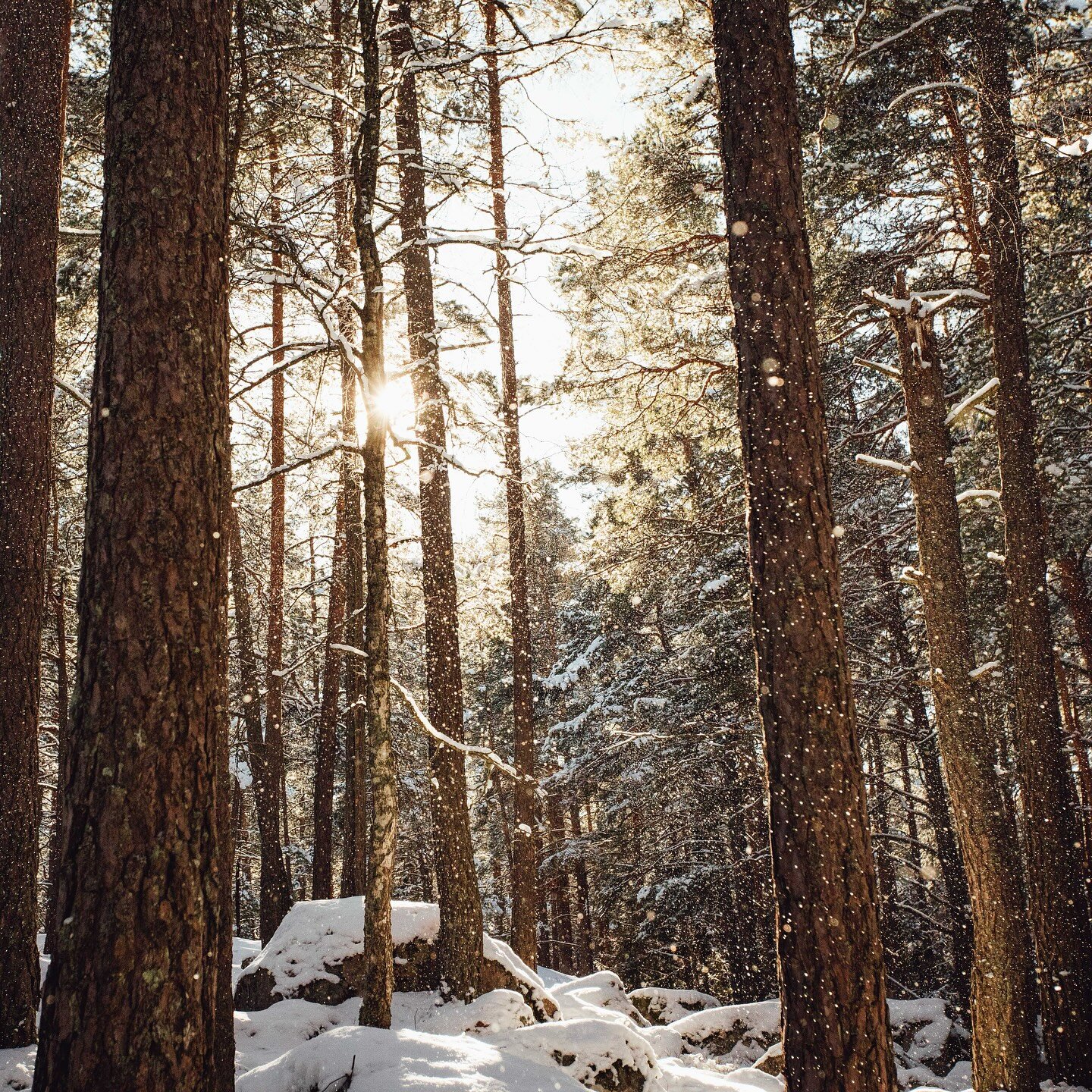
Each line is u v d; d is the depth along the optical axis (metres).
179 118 4.11
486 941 9.37
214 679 3.78
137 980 3.28
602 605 22.95
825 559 5.15
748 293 5.52
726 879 17.42
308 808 28.47
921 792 28.44
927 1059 12.80
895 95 9.95
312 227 9.86
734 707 16.27
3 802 6.40
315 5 8.76
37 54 7.63
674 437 14.01
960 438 14.39
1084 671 13.99
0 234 7.37
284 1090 5.57
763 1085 8.90
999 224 10.13
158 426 3.79
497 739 27.41
